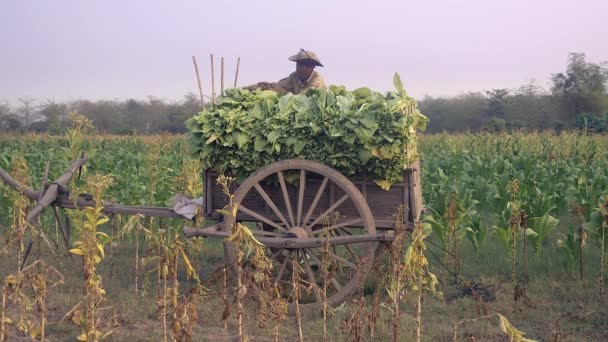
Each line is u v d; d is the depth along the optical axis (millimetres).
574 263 7090
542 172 12062
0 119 47906
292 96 5934
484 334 5359
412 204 5844
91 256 4043
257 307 5746
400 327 5391
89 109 50375
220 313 5785
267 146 5852
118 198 10539
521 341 3803
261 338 5301
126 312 5867
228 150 5930
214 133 5887
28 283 4309
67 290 6684
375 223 5883
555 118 46750
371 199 5930
